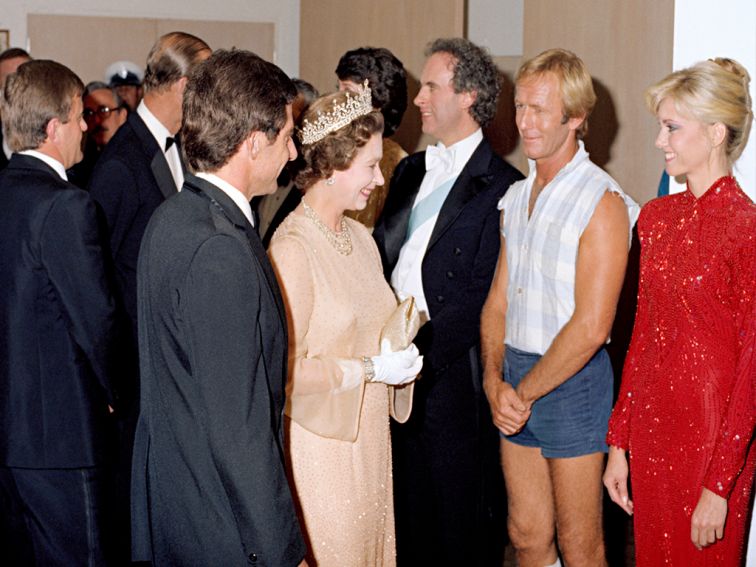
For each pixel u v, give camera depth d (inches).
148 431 74.1
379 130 90.4
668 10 137.6
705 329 87.1
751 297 83.7
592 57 152.9
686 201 89.5
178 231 69.3
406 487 122.6
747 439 84.0
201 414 68.8
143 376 74.0
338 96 88.8
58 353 101.7
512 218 106.2
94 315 101.2
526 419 103.6
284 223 90.8
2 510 105.7
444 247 115.5
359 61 126.1
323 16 226.4
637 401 93.9
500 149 203.5
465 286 115.2
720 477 84.5
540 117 98.6
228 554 69.2
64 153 107.5
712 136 86.4
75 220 99.8
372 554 92.7
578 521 102.6
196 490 69.5
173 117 124.1
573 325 97.4
